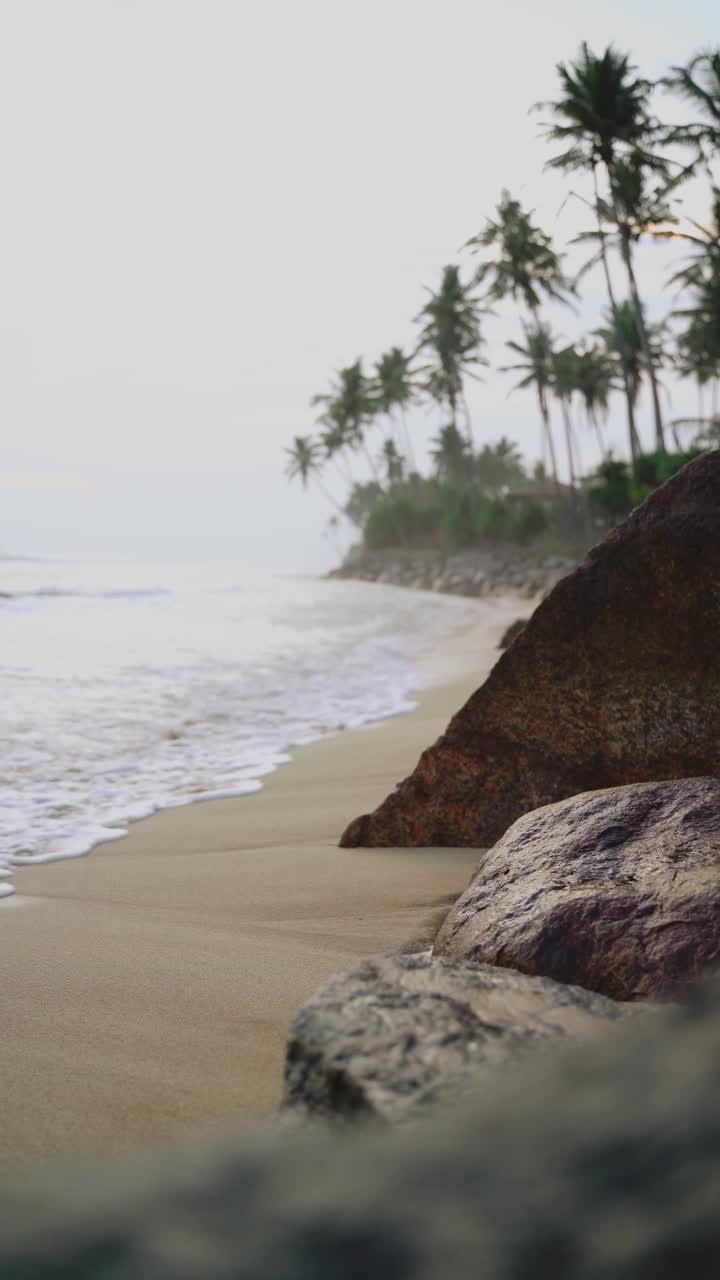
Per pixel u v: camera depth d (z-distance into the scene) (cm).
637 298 3966
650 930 232
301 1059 149
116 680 1122
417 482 8406
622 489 4550
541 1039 147
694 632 378
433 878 405
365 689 1094
